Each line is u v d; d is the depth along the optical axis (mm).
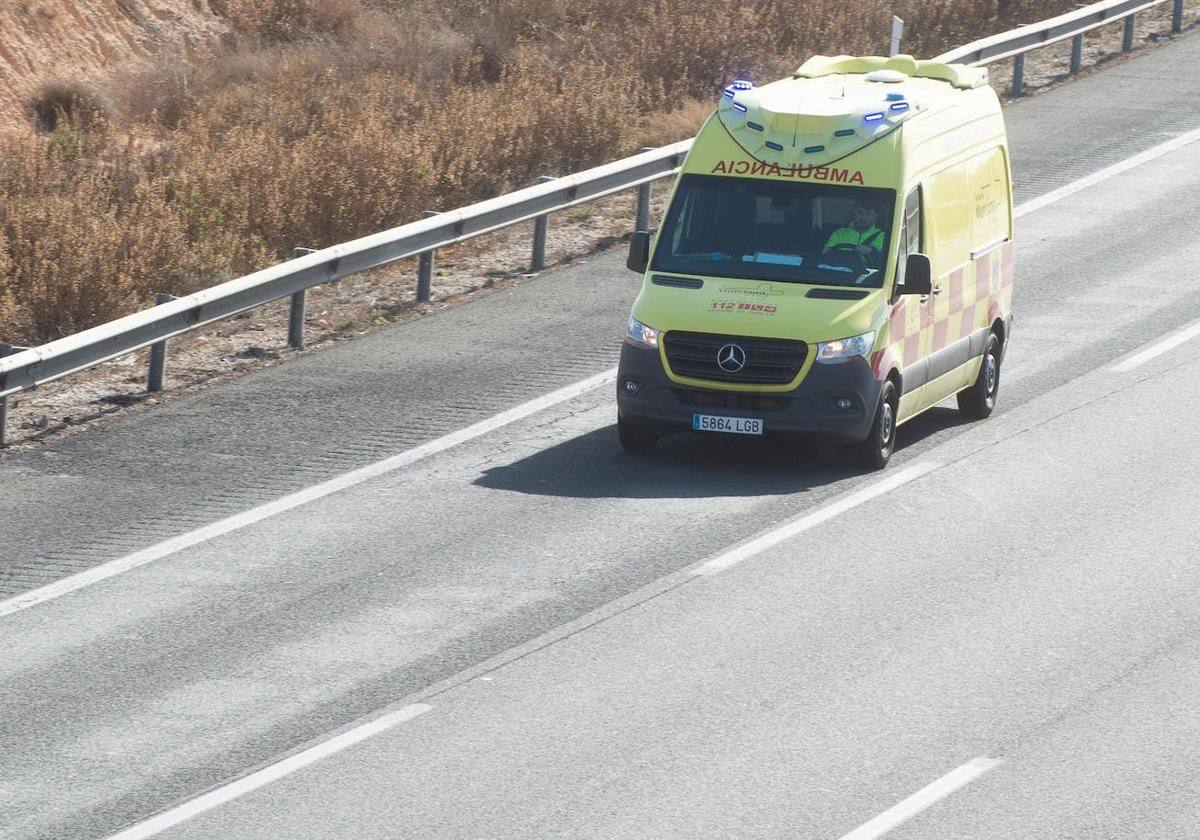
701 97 84312
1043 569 33562
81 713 27062
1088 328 52656
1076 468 40312
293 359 50531
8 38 79062
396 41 89125
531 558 34281
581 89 76500
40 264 51938
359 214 62625
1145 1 93688
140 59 84000
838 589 32438
